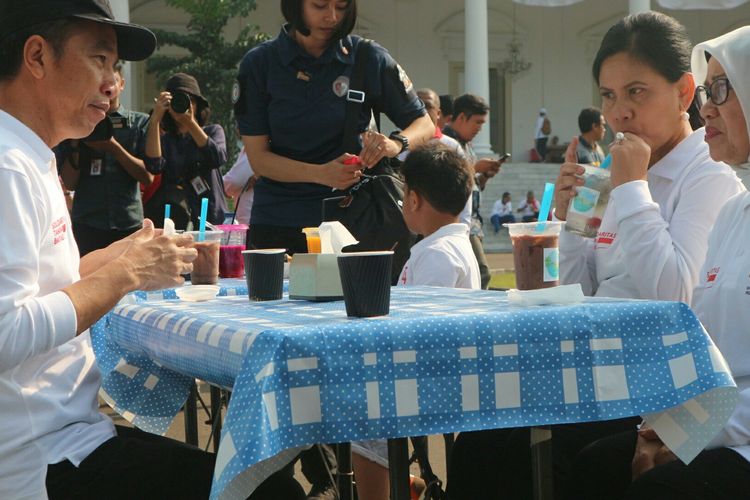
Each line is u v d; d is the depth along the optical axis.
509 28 28.48
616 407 1.88
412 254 3.20
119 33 2.15
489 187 24.67
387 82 3.99
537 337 1.85
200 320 1.96
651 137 2.71
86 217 5.80
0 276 1.79
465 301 2.21
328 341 1.71
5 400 1.92
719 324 2.26
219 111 18.66
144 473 1.96
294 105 3.92
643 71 2.67
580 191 2.59
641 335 1.92
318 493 3.29
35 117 2.01
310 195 3.96
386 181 3.88
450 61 27.89
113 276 1.93
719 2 15.84
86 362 2.11
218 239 2.89
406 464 1.87
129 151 5.85
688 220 2.59
